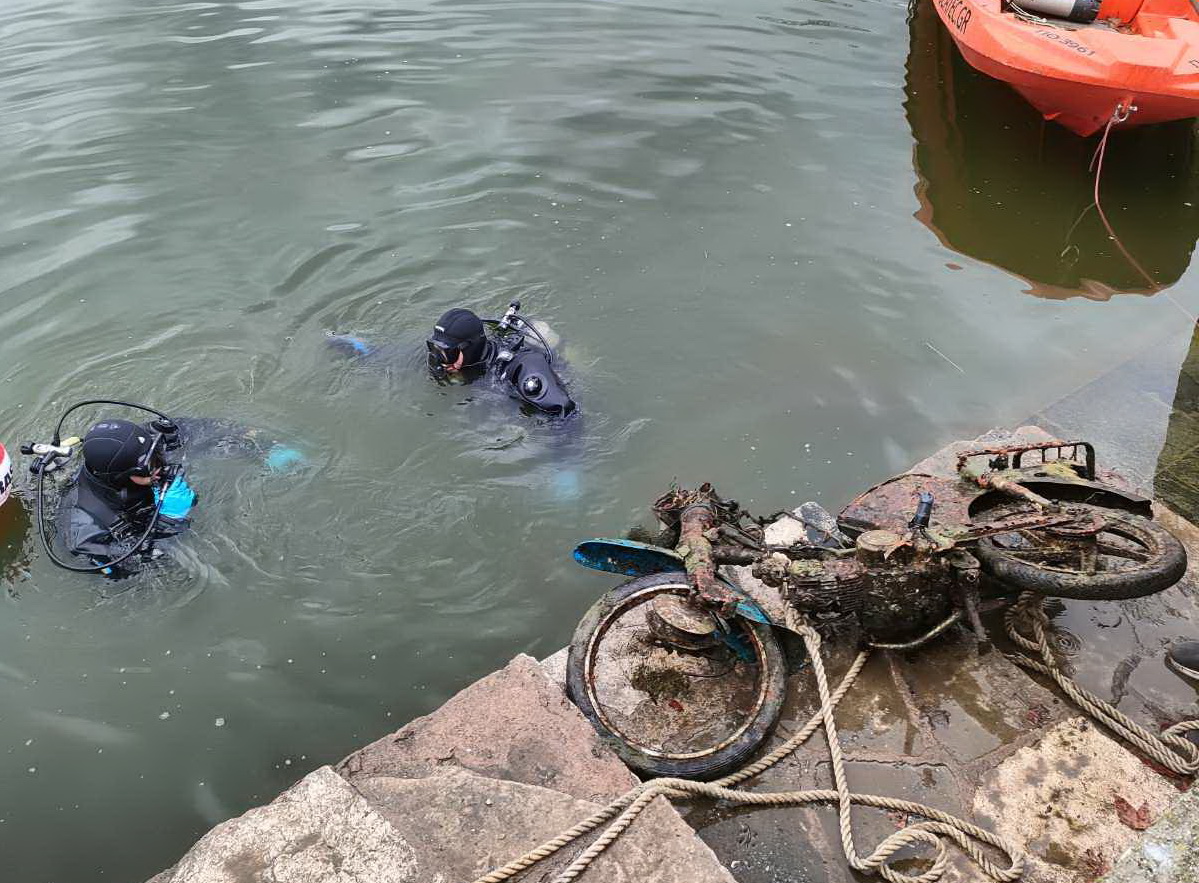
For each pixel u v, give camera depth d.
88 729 3.96
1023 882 2.95
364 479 5.21
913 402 5.81
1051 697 3.58
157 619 4.44
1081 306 6.80
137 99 9.16
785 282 6.93
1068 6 9.45
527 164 8.23
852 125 9.09
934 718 3.51
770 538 4.33
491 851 2.85
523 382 5.52
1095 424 5.21
